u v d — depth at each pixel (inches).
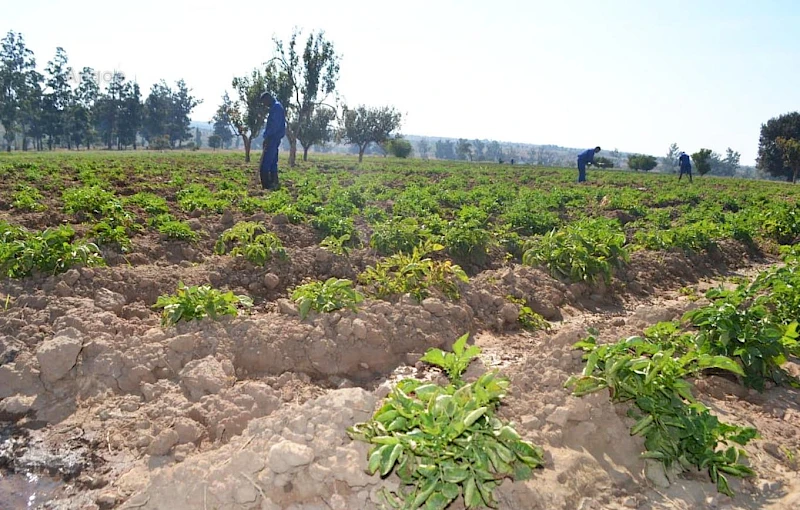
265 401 179.9
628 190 991.6
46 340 201.0
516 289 321.4
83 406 181.6
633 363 168.2
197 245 379.2
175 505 132.8
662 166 5408.5
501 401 169.9
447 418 138.6
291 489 134.1
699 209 717.9
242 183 760.3
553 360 190.4
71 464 156.2
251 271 315.6
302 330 226.1
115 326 220.5
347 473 134.6
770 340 207.2
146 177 787.4
